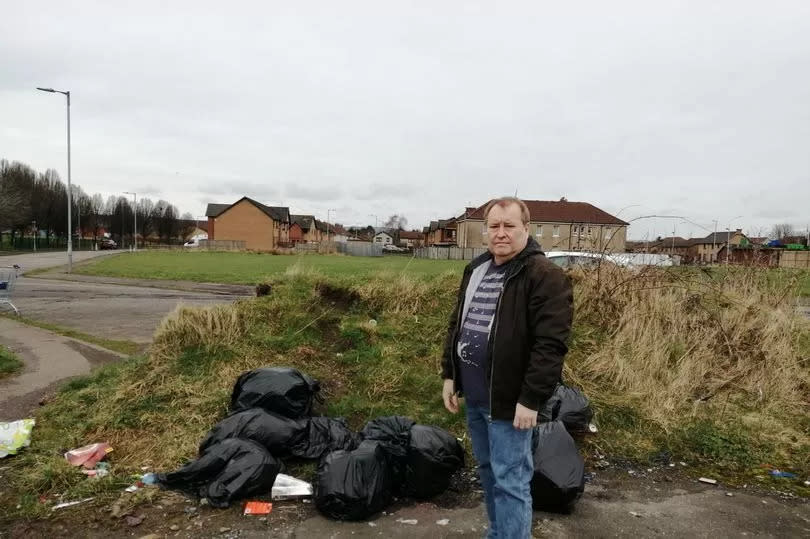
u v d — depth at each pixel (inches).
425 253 2261.3
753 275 316.5
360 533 117.6
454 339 109.8
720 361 240.8
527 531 99.4
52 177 3499.0
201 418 175.5
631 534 119.2
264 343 229.5
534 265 96.6
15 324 354.6
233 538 114.2
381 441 148.8
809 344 271.3
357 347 234.5
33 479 136.5
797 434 181.6
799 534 120.0
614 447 169.6
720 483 147.7
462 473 151.6
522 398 92.8
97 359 259.8
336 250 2677.2
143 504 127.3
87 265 1174.3
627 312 259.0
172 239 4434.1
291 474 144.7
